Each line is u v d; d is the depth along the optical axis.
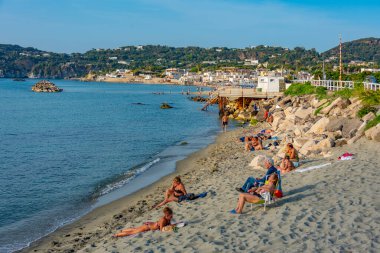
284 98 55.66
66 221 17.70
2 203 20.56
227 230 11.71
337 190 14.28
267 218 12.27
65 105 102.94
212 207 14.68
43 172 27.88
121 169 28.41
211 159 29.45
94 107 96.00
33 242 15.30
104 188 23.33
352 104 32.16
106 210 19.05
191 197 16.34
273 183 13.30
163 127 54.50
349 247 9.50
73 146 39.34
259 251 9.92
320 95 43.69
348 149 22.31
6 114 78.06
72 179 25.72
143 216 16.08
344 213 11.79
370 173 16.27
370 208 12.01
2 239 15.66
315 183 15.56
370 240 9.77
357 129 25.28
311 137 27.19
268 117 49.00
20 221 17.83
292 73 172.88
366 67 181.12
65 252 13.96
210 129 50.97
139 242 11.92
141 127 55.00
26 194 22.30
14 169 28.89
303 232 10.74
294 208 12.81
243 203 13.17
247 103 69.44
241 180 19.58
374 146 22.02
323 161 20.27
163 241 11.74
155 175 25.94
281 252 9.66
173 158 31.61
